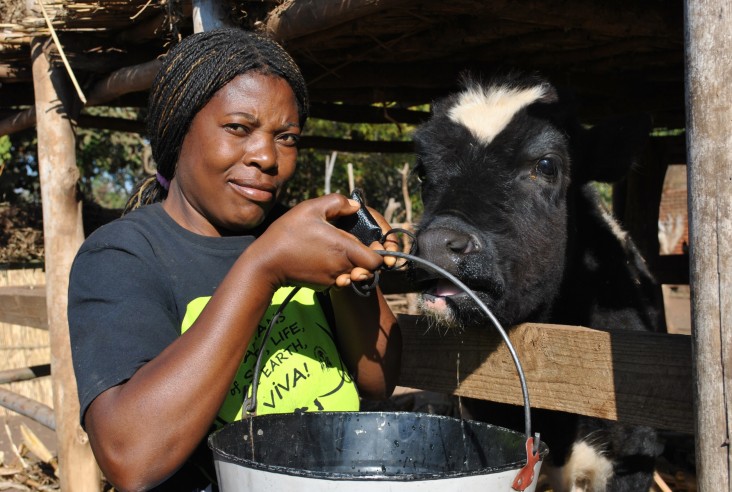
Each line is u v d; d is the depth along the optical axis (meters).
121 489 1.60
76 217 4.61
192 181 1.92
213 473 1.84
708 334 1.53
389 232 1.81
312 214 1.65
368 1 2.78
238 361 1.63
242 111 1.85
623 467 3.33
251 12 3.28
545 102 3.19
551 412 3.25
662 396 2.10
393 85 4.83
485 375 2.62
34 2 4.03
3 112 6.31
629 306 3.68
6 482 5.69
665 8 3.32
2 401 5.35
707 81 1.52
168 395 1.55
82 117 6.33
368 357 2.08
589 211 3.67
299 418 1.79
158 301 1.84
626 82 5.01
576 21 3.27
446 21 3.59
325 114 6.17
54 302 4.50
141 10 3.58
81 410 1.66
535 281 3.04
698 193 1.54
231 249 1.96
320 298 2.09
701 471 1.56
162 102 1.92
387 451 1.81
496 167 2.96
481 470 1.38
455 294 2.60
